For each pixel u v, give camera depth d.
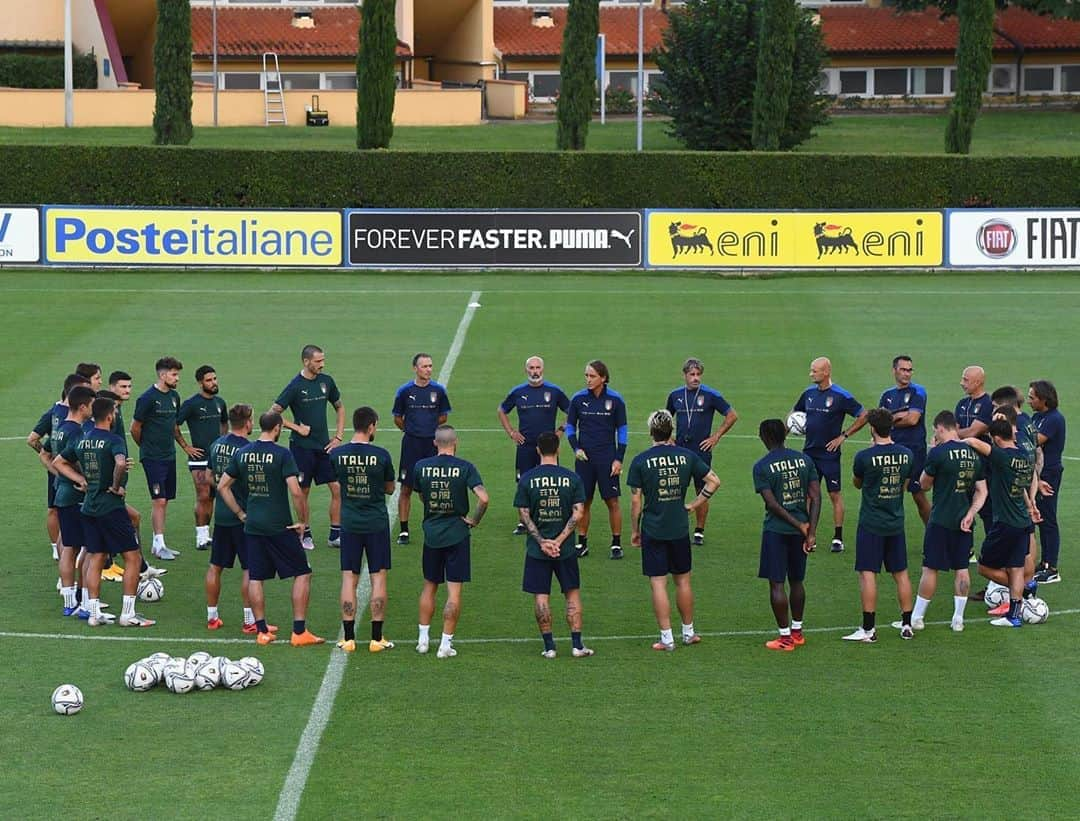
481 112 90.00
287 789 16.38
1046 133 84.06
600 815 15.80
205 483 26.00
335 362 41.53
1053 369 41.06
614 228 56.00
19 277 53.69
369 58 62.72
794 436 34.34
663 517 20.84
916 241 56.09
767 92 66.31
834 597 23.69
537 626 22.19
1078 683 19.64
